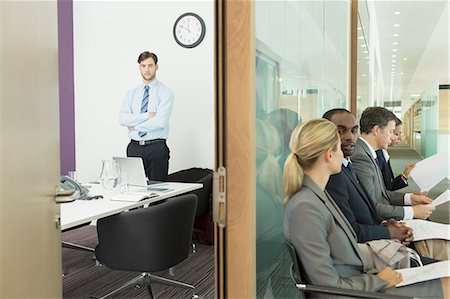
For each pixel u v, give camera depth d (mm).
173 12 4531
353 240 1354
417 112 4910
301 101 1692
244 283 1098
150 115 3877
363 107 3771
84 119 4938
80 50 4891
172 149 4602
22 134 1177
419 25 5270
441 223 1910
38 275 1317
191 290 2754
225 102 1092
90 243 4031
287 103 1487
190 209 2449
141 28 4656
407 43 5680
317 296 1255
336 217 1359
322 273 1246
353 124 1768
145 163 3871
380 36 5582
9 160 1074
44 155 1384
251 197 1091
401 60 5848
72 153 4969
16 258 1121
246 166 1085
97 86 4867
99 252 2320
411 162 2578
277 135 1359
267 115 1273
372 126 2332
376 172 2262
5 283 1046
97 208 2309
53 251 1499
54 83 1506
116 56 4773
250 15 1073
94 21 4820
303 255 1266
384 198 2314
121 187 2885
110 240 2252
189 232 2480
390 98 5492
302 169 1354
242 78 1079
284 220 1315
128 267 2260
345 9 3080
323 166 1390
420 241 1744
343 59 3006
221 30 1088
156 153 3854
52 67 1480
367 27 4277
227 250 1104
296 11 1633
